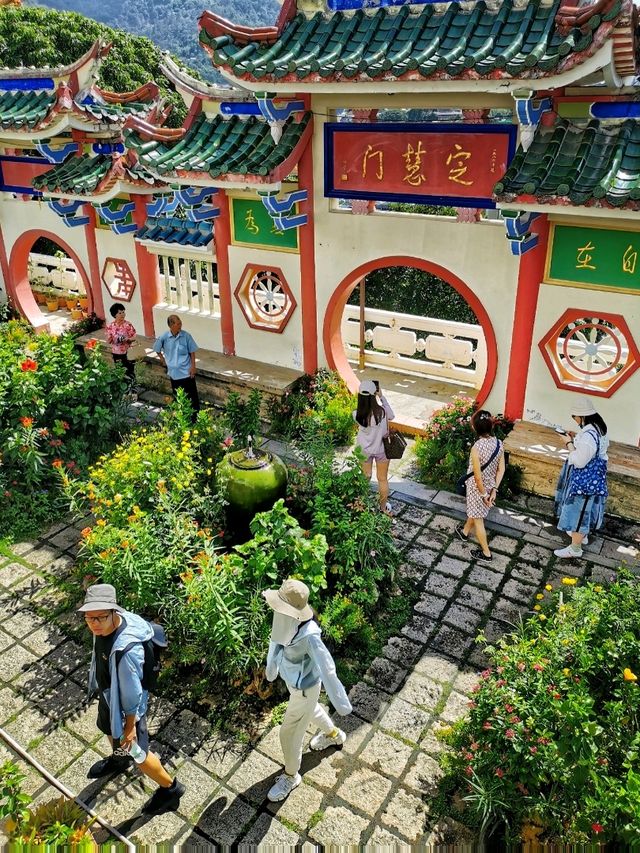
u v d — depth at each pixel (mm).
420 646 5469
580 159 5844
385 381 9672
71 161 9789
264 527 5473
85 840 3781
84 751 4719
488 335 7473
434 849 4070
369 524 5742
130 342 9367
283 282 8766
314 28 6812
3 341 8023
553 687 4180
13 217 11383
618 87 5867
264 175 7270
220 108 8188
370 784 4449
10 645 5582
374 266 7980
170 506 5723
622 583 5125
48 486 7391
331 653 5348
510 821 4062
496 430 7293
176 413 6910
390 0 6469
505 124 6539
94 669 4227
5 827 3887
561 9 5352
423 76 5793
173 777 4504
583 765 3748
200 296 9789
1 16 17703
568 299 6840
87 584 6031
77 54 18781
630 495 6738
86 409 7480
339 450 8164
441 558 6438
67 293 12852
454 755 4582
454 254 7402
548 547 6547
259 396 7965
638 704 4086
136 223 9828
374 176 7504
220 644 4926
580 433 6082
